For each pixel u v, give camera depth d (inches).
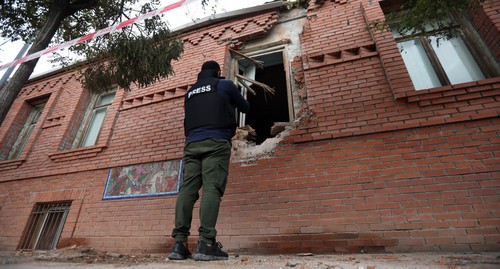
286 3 213.2
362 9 185.9
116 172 181.6
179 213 84.7
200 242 77.8
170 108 197.8
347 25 183.9
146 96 211.9
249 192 144.0
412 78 163.3
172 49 148.8
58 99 264.1
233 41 216.1
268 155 152.6
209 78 105.6
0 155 251.3
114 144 197.0
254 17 219.8
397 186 122.8
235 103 104.2
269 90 207.9
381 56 156.8
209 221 80.6
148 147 184.2
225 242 134.2
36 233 187.9
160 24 145.9
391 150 131.6
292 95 179.3
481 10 151.9
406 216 115.6
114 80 150.0
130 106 212.1
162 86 212.7
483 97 129.4
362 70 160.6
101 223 165.0
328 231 122.6
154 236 148.9
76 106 243.8
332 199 129.1
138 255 123.6
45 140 234.8
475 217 107.9
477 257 80.0
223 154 91.5
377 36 165.6
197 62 215.3
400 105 140.9
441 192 116.1
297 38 203.9
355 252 115.0
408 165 125.6
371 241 115.1
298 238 125.0
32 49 140.9
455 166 119.3
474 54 156.8
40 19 163.0
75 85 264.5
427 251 106.9
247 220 136.7
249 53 215.8
